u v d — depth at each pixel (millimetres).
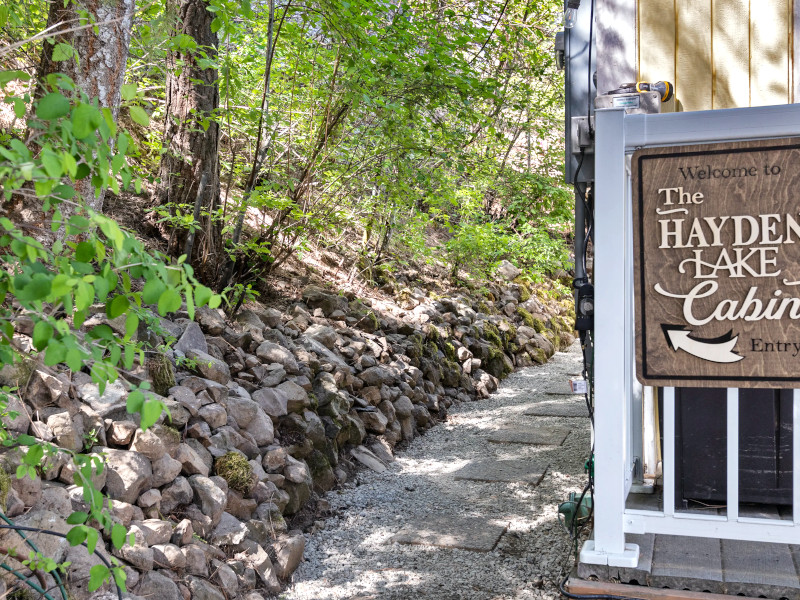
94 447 3258
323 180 6531
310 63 5973
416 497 5004
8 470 2664
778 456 2500
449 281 10203
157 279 1515
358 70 5551
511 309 10781
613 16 3240
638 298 2227
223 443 4055
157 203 5824
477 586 3654
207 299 1564
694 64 3158
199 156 5707
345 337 6551
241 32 5898
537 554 4020
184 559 3137
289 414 4961
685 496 2590
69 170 1404
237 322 5586
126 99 1702
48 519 2656
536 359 10188
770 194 2125
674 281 2201
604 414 2252
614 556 2240
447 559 3982
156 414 1631
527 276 10625
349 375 5887
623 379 2244
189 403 3986
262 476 4184
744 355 2148
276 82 6246
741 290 2150
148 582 2920
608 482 2264
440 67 5836
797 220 2105
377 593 3598
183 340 4492
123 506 3033
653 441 2994
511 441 6363
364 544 4211
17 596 2398
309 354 5629
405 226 8531
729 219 2156
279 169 6352
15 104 1640
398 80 5668
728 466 2195
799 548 2434
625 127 2221
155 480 3414
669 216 2201
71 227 1613
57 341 1532
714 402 2559
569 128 3604
